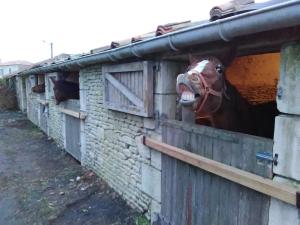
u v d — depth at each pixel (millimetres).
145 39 3379
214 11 2303
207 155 3016
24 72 14234
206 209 3107
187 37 2527
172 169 3635
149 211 4258
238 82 3926
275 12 1753
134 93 4188
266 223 2428
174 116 3754
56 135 10031
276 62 3633
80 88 6797
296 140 2104
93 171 6539
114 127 5242
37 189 6164
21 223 4824
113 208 4895
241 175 2512
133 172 4672
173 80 3676
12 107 21062
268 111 3598
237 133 2686
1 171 7590
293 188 2127
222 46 2672
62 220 4766
